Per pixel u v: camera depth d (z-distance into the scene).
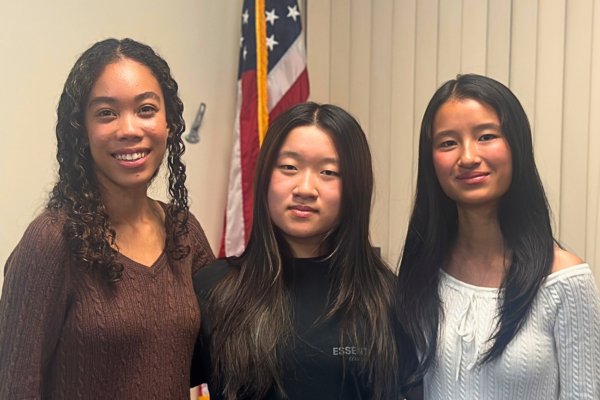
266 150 1.23
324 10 2.75
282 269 1.23
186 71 2.37
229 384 1.13
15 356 0.99
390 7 2.57
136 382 1.07
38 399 1.00
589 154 2.12
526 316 1.14
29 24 1.81
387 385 1.18
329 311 1.20
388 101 2.60
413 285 1.26
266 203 1.23
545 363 1.12
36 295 1.00
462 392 1.18
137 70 1.08
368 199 1.25
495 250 1.23
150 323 1.08
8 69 1.76
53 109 1.89
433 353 1.21
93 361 1.04
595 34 2.09
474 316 1.18
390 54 2.58
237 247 2.42
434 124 1.20
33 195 1.85
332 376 1.15
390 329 1.22
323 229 1.21
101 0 2.03
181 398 1.14
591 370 1.12
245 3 2.47
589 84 2.11
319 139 1.19
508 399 1.14
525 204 1.17
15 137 1.79
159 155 1.12
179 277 1.18
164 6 2.26
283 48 2.47
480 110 1.13
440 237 1.26
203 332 1.21
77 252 1.02
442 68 2.44
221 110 2.55
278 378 1.12
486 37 2.33
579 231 2.14
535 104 2.21
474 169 1.13
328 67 2.76
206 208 2.49
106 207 1.12
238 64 2.62
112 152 1.06
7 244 1.78
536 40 2.21
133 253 1.13
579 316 1.12
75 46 1.95
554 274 1.14
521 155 1.15
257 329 1.15
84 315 1.03
